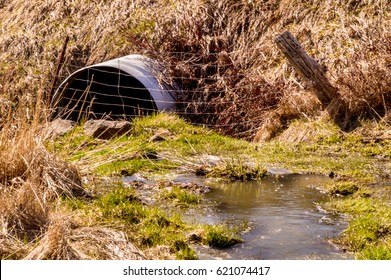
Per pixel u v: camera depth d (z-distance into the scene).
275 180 9.32
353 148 11.50
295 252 6.23
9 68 18.28
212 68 16.00
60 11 19.92
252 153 11.24
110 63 15.06
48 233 5.79
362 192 8.35
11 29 20.27
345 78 12.97
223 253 6.18
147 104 16.77
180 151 11.07
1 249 5.71
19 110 8.33
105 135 11.84
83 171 8.90
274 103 14.38
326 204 7.93
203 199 8.13
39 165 7.65
